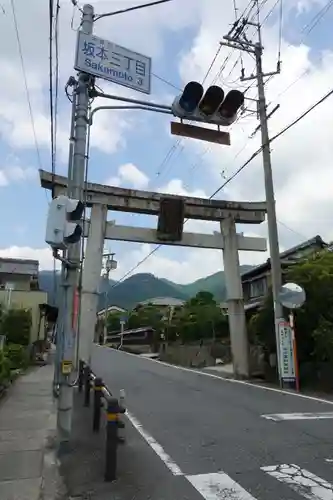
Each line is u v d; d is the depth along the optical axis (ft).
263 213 64.69
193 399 39.70
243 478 17.49
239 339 60.44
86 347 51.67
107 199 57.31
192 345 99.25
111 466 17.39
